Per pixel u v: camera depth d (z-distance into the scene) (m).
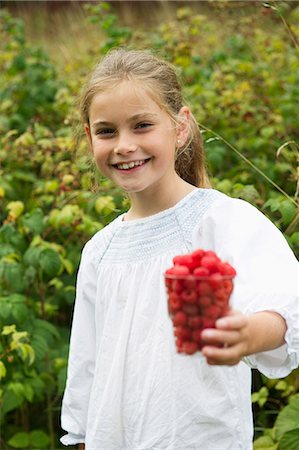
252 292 2.17
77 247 4.48
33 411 4.41
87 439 2.66
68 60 7.64
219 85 5.67
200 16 6.70
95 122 2.52
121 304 2.60
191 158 2.88
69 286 4.38
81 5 9.89
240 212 2.42
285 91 5.71
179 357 2.44
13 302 3.96
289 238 3.63
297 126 5.31
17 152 4.98
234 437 2.46
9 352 3.91
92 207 4.29
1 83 6.49
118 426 2.55
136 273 2.56
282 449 3.32
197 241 2.49
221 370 2.44
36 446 4.15
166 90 2.58
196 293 1.76
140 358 2.49
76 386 2.86
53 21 9.95
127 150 2.46
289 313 2.06
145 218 2.62
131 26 9.31
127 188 2.51
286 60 6.22
